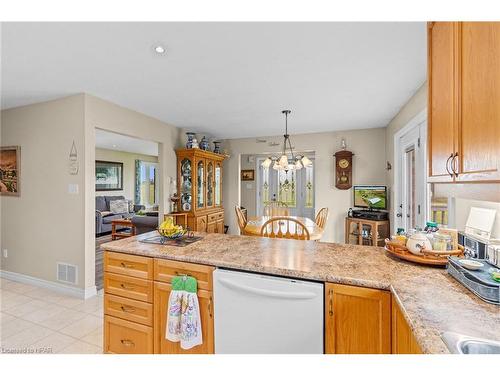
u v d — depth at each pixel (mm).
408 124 2945
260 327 1302
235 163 5367
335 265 1357
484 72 857
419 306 907
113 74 2305
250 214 6844
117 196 7449
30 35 1695
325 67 2162
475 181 906
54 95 2799
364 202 4316
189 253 1579
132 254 1654
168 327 1472
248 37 1729
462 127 1000
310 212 6777
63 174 2875
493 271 1021
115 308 1687
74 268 2814
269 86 2574
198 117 3711
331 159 4633
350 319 1173
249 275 1351
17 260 3219
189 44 1816
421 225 2680
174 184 4242
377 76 2334
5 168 3266
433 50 1306
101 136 5414
